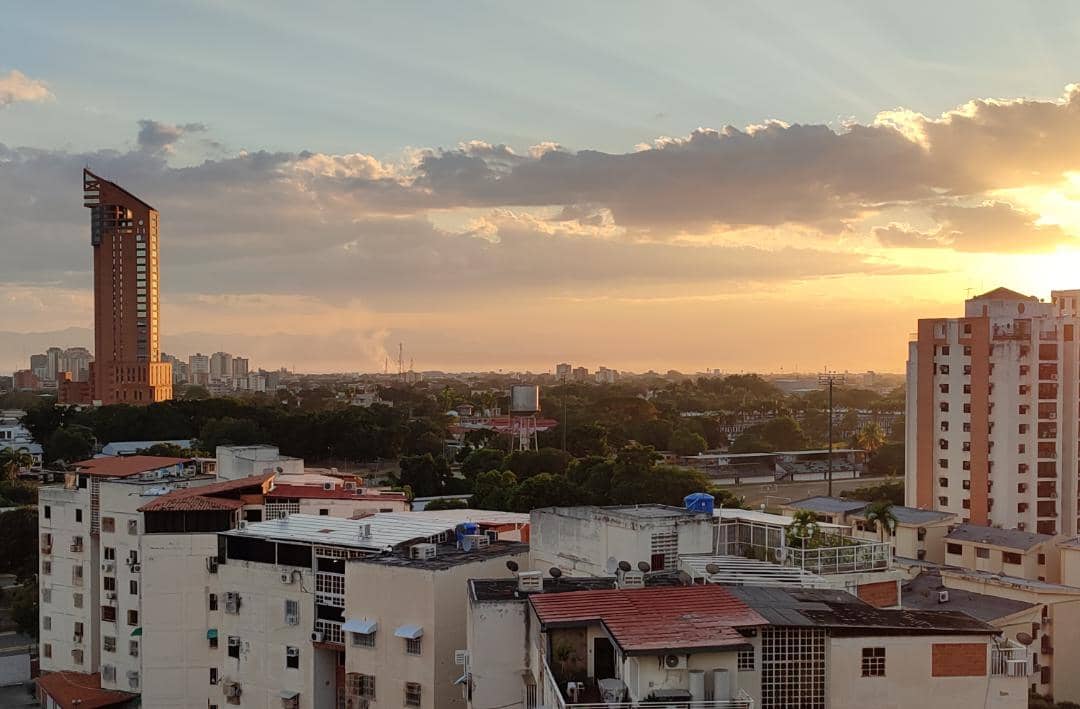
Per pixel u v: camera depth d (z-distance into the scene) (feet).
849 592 181.68
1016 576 398.01
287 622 236.84
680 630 144.46
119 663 325.01
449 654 205.67
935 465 533.14
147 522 286.05
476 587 190.49
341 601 229.25
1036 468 512.63
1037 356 512.63
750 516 247.50
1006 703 150.41
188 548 286.05
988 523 510.17
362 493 327.88
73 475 372.17
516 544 246.47
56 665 352.08
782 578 187.42
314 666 232.32
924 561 406.82
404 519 265.34
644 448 602.85
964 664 150.30
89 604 342.03
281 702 235.81
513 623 177.06
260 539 241.76
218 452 379.14
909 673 148.97
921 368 540.11
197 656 285.23
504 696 176.14
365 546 227.61
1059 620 326.85
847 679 147.33
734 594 168.55
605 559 212.64
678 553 209.87
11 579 513.04
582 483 583.17
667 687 137.18
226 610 247.29
